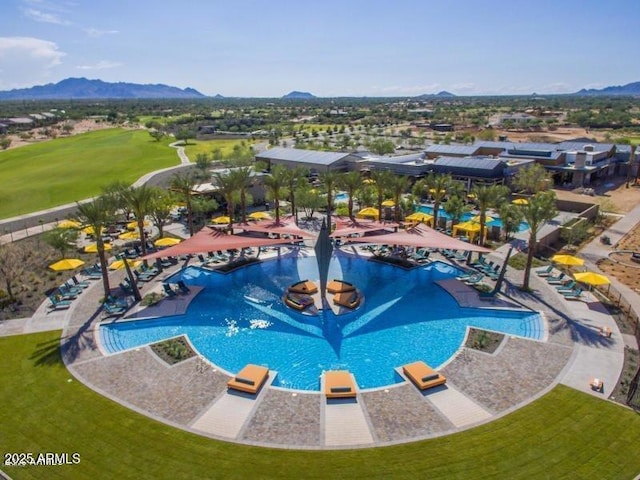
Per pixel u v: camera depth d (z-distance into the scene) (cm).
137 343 3052
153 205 4834
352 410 2323
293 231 4478
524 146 8788
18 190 7881
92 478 1886
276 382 2628
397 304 3638
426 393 2458
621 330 3081
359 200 6331
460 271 4256
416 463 1958
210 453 2023
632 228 5644
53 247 4738
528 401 2358
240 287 4012
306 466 1947
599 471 1897
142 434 2144
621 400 2350
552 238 5094
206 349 2994
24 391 2480
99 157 11381
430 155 8919
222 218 5594
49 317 3391
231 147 13125
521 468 1917
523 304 3516
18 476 1894
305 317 3453
